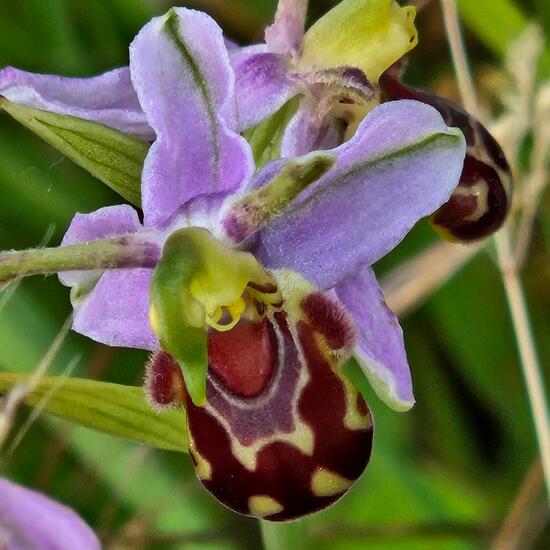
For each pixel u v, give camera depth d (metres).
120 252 0.14
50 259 0.14
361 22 0.15
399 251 0.20
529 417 0.19
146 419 0.14
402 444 0.19
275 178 0.14
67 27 0.20
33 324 0.18
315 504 0.14
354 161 0.14
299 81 0.15
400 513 0.18
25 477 0.19
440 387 0.20
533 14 0.19
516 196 0.18
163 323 0.14
